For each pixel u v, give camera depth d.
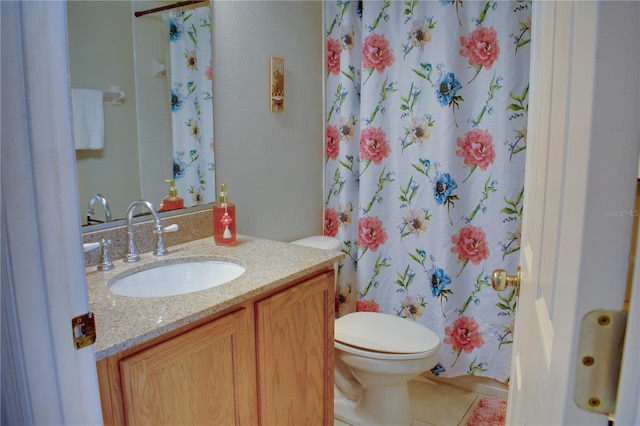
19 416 0.55
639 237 0.35
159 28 1.54
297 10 2.07
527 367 0.75
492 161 1.93
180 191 1.64
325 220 2.40
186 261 1.46
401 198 2.14
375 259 2.24
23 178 0.52
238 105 1.82
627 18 0.35
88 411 0.62
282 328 1.33
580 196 0.40
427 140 2.03
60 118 0.54
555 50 0.61
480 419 1.96
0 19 0.48
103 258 1.31
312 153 2.27
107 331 0.93
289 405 1.39
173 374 1.03
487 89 1.90
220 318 1.13
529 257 0.82
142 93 1.51
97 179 1.40
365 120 2.14
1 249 0.51
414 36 2.00
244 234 1.91
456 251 2.03
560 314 0.46
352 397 1.97
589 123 0.38
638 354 0.35
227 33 1.75
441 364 2.12
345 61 2.19
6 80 0.49
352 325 1.88
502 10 1.83
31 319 0.54
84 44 1.35
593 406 0.40
